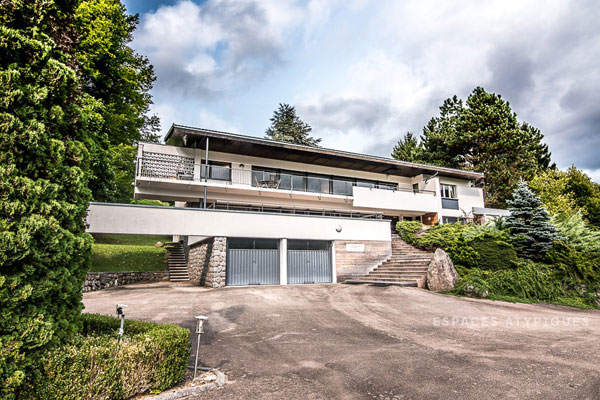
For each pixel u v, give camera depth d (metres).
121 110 24.44
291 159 23.47
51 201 3.76
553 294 13.45
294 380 4.98
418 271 16.12
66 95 4.22
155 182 18.69
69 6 4.66
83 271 4.33
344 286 15.78
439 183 27.42
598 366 5.73
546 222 16.09
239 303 11.34
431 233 21.08
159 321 8.75
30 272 3.48
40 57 3.85
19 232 3.38
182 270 20.91
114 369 3.86
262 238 16.83
